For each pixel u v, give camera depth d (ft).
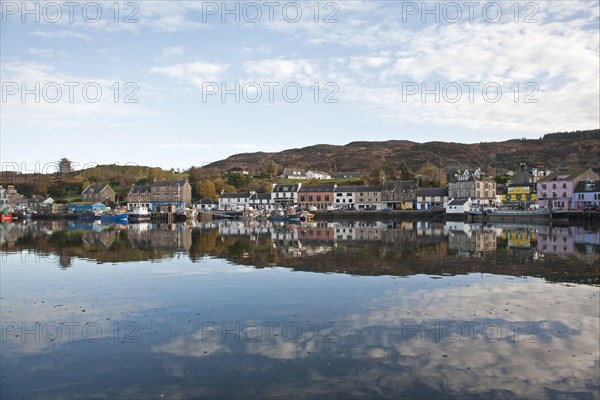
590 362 38.68
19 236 176.76
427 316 51.49
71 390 34.45
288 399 32.60
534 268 82.43
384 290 64.69
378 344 42.96
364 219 354.95
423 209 385.50
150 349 42.45
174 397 33.17
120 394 33.71
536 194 351.05
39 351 42.29
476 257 97.86
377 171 555.28
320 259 97.09
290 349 41.93
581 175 322.14
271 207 441.68
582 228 201.67
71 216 432.66
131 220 372.17
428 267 84.69
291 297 61.05
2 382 35.91
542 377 35.91
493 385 34.58
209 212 400.06
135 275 79.46
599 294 61.36
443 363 38.52
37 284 72.13
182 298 61.41
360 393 33.37
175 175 616.80
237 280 73.51
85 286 70.23
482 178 391.86
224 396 33.17
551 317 50.80
